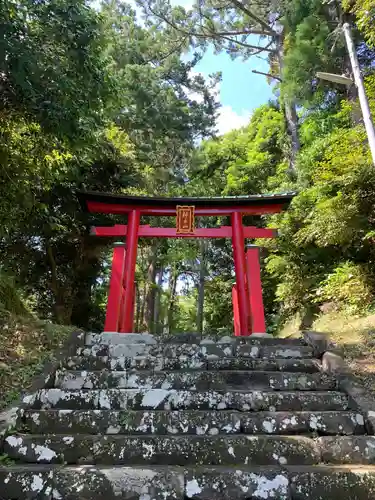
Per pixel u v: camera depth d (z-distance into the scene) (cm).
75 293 1177
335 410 344
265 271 1470
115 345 461
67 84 509
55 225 976
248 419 318
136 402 346
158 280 2380
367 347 512
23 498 241
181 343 495
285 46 1498
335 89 1378
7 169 600
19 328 511
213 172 2080
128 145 1341
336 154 891
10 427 295
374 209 848
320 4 1298
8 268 1007
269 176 1720
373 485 246
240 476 250
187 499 242
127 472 250
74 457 280
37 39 505
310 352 464
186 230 830
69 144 607
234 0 1703
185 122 1897
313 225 955
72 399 345
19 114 558
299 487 246
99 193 825
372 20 757
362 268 889
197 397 349
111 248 1289
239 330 792
